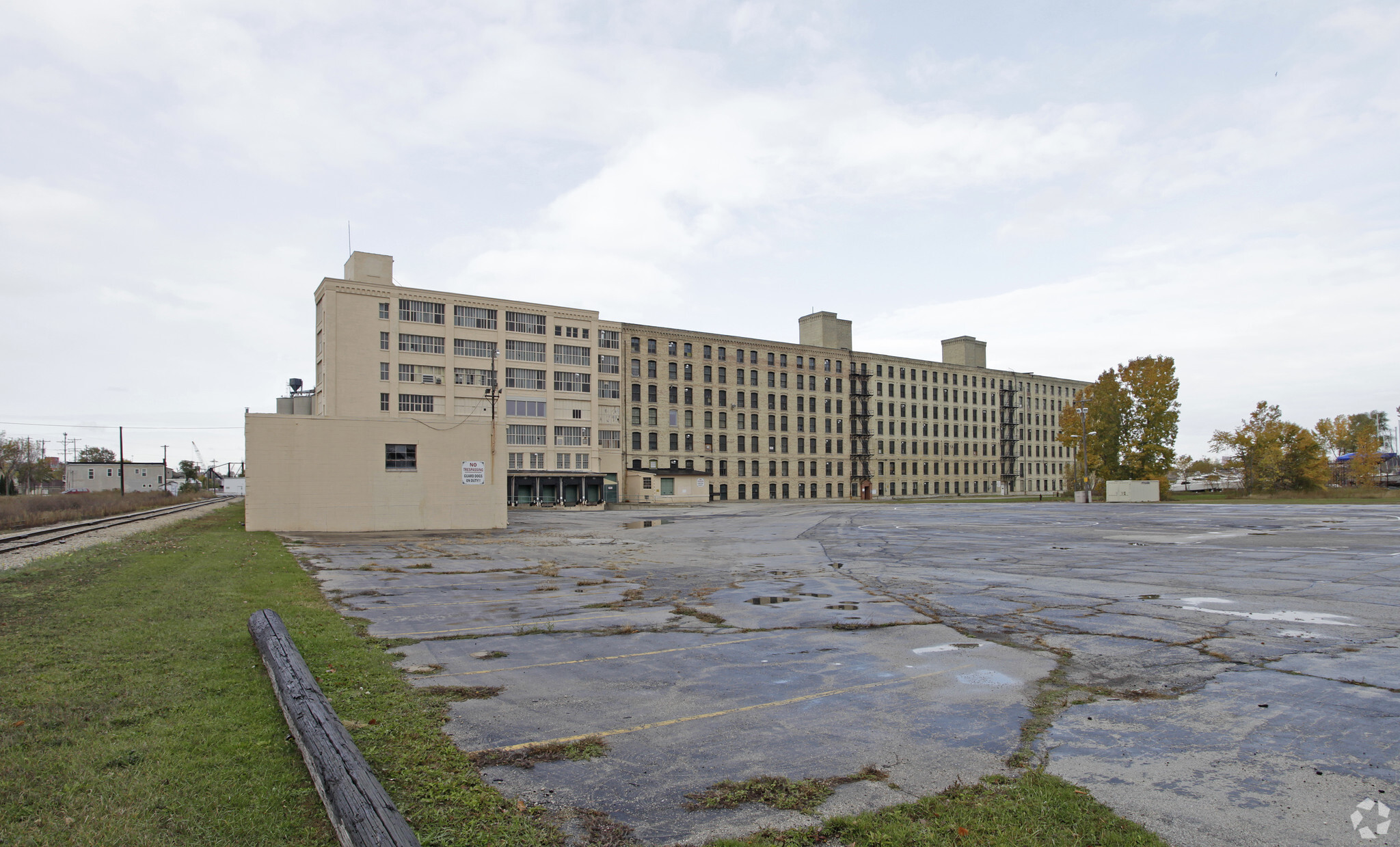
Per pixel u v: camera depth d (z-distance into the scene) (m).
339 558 20.59
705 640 9.61
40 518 41.03
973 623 10.77
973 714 6.43
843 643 9.38
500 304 71.31
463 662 8.33
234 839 3.85
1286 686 7.25
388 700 6.56
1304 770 5.11
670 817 4.40
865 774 5.08
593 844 4.05
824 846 4.05
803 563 19.42
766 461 93.50
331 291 62.66
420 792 4.58
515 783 4.87
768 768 5.20
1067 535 28.94
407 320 66.31
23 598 11.63
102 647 8.08
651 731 5.99
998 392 121.62
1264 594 13.16
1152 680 7.54
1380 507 50.38
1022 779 4.97
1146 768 5.18
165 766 4.77
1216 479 101.12
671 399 85.44
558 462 73.75
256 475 31.27
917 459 109.25
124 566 16.44
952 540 27.06
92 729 5.44
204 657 7.69
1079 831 4.20
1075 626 10.48
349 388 62.78
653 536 30.52
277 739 5.29
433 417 34.28
